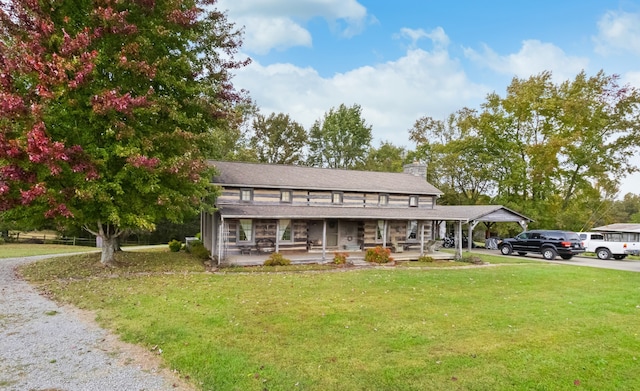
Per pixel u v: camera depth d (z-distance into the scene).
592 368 5.82
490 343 6.82
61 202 11.60
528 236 24.97
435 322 8.06
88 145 12.16
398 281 13.21
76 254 19.22
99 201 12.38
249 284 12.09
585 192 35.16
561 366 5.87
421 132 46.69
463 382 5.23
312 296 10.43
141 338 6.74
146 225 12.51
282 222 20.66
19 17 11.53
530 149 33.47
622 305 10.01
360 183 23.23
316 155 54.31
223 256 18.28
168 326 7.36
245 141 46.59
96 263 15.12
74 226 15.78
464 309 9.25
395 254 21.97
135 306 8.84
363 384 5.10
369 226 23.03
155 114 13.47
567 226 34.59
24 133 10.55
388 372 5.48
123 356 5.98
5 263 15.92
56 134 11.70
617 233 28.53
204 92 14.64
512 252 25.97
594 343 6.95
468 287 12.34
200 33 15.42
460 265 19.05
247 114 45.84
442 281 13.42
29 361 5.74
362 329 7.47
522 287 12.57
